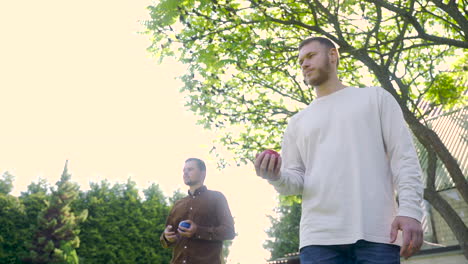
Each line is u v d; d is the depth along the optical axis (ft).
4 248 124.67
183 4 22.90
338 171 6.96
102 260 144.87
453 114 59.06
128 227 150.61
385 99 7.19
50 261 125.08
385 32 32.17
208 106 31.83
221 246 15.12
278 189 7.52
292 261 73.05
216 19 24.62
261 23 24.22
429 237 53.62
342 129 7.16
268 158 7.02
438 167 53.52
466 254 28.94
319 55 7.65
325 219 6.88
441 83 34.40
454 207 51.13
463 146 52.44
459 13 23.79
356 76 34.12
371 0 23.43
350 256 6.80
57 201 133.80
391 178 7.02
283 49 26.68
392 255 6.45
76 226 138.41
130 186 158.92
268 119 35.35
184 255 14.61
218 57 23.80
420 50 34.45
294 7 26.58
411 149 6.88
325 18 28.32
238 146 37.70
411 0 24.64
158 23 23.00
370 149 6.95
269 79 33.42
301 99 34.71
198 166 15.56
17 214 129.59
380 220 6.59
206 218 15.15
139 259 149.28
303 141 7.61
